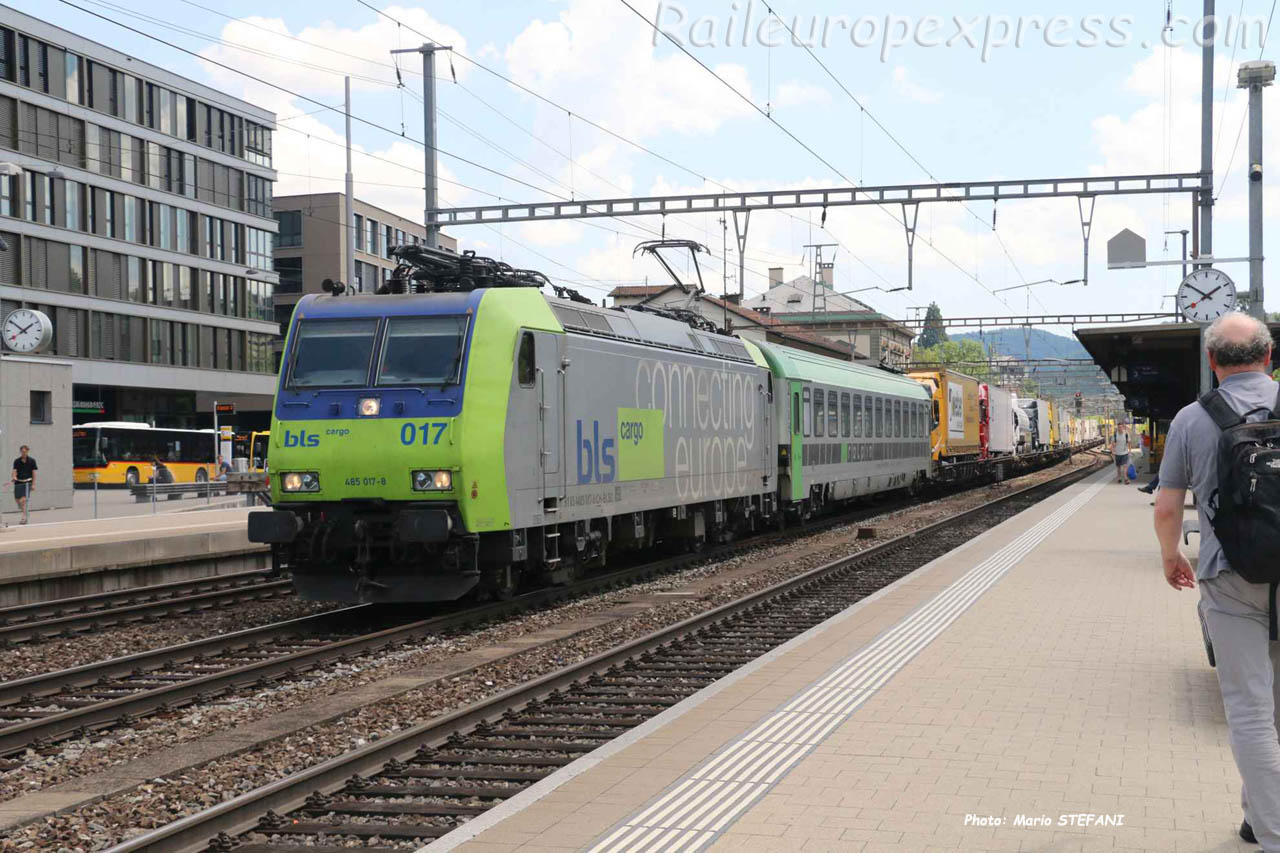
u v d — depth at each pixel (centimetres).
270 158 7369
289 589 1814
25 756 836
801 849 514
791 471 2520
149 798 717
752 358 2361
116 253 6175
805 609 1505
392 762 755
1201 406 500
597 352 1656
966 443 4597
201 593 1777
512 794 699
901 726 736
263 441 5950
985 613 1205
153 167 6444
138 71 6303
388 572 1417
